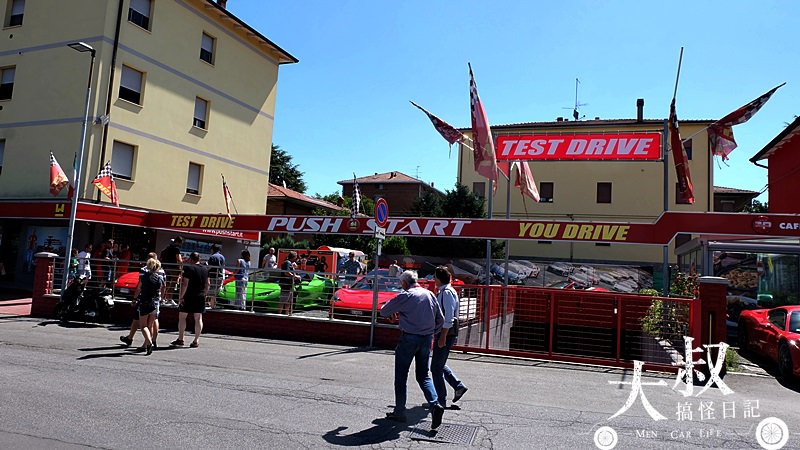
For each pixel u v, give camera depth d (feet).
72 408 19.86
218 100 81.97
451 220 48.78
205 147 79.46
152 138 70.44
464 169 127.03
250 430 18.06
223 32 82.84
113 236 66.28
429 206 119.65
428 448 16.98
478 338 37.52
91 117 63.05
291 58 95.91
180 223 57.77
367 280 44.39
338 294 43.70
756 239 49.34
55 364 28.02
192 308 35.55
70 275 49.47
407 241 117.29
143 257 70.23
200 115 79.46
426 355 19.75
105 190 59.82
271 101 94.12
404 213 141.49
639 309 34.71
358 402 22.36
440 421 18.74
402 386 19.74
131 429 17.69
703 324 31.45
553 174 123.44
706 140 114.52
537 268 110.32
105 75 64.23
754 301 47.91
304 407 21.25
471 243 113.80
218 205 81.76
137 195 68.33
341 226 51.72
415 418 20.34
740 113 46.75
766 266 48.11
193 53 77.20
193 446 16.30
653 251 115.75
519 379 28.86
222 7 80.23
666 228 43.73
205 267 36.50
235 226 55.88
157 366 28.58
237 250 86.94
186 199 76.07
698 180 114.62
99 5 64.69
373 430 18.60
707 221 42.88
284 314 42.11
